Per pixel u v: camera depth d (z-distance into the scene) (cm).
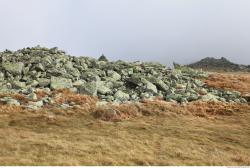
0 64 5478
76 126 3303
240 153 2838
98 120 3553
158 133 3250
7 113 3600
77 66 5806
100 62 6619
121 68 6278
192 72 7231
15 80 4934
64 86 4775
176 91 5178
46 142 2708
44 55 6038
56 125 3306
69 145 2681
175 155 2639
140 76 5512
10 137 2816
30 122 3334
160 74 6041
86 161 2330
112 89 4975
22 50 6644
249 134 3438
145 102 4391
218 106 4528
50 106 3934
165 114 4006
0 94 4200
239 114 4294
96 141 2842
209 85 5981
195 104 4569
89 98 4334
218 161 2539
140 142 2902
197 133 3347
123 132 3172
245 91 5662
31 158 2342
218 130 3528
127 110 3912
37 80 4900
